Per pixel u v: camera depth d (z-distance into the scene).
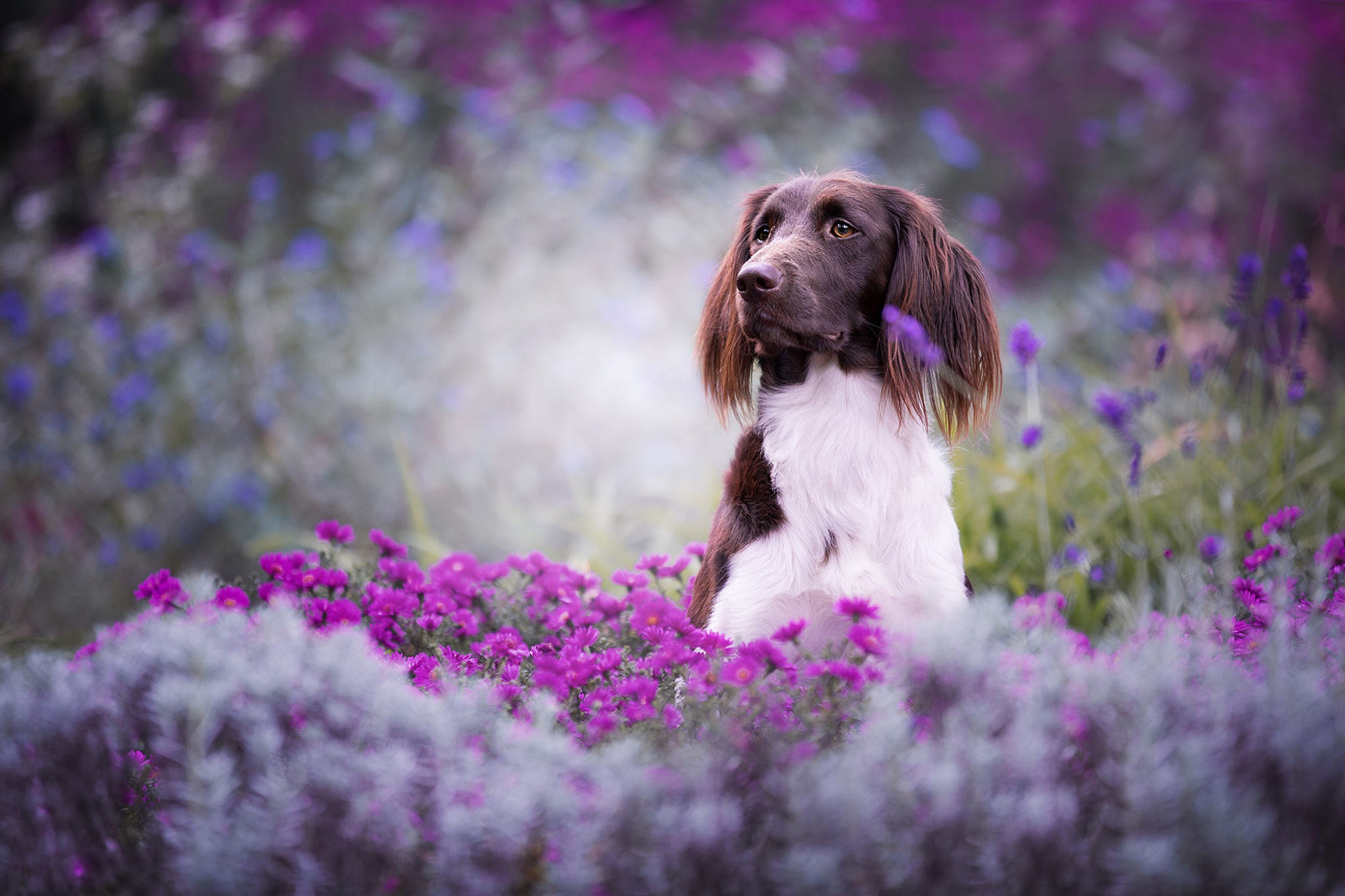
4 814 2.73
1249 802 2.47
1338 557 4.01
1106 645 4.04
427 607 4.17
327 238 9.45
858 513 4.33
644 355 8.59
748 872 2.54
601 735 3.10
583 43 10.73
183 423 8.06
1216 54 12.39
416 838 2.62
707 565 4.55
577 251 8.95
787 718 2.94
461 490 7.99
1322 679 2.93
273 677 2.80
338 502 7.84
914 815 2.51
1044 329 8.97
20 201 10.74
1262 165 11.92
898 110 11.92
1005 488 5.88
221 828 2.46
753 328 4.37
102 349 8.21
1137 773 2.47
